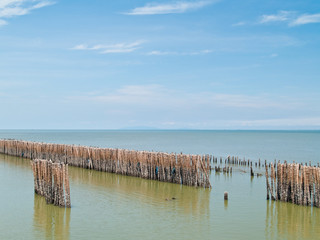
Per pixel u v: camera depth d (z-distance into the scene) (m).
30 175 39.41
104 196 29.22
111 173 41.47
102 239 19.52
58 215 23.66
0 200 27.27
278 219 23.41
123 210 25.05
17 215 23.53
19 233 20.27
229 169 49.09
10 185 33.22
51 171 25.95
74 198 28.38
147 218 23.25
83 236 19.91
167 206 26.38
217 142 139.00
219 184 36.22
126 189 32.16
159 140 155.62
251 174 42.19
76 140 143.00
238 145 116.25
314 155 74.94
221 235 20.39
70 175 39.91
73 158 47.22
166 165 35.53
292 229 21.58
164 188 32.72
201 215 24.14
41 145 53.59
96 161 43.50
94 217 23.30
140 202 27.39
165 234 20.38
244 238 20.02
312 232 21.08
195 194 30.58
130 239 19.58
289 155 74.81
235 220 23.17
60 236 19.86
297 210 25.38
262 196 30.19
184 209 25.61
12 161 53.16
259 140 163.00
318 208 25.55
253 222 22.78
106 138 174.62
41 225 21.62
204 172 33.34
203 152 82.88
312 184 25.92
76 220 22.62
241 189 33.50
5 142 64.31
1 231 20.56
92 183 35.03
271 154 77.44
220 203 27.55
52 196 26.20
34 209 24.91
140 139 166.12
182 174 34.38
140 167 38.28
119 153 40.38
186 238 19.83
